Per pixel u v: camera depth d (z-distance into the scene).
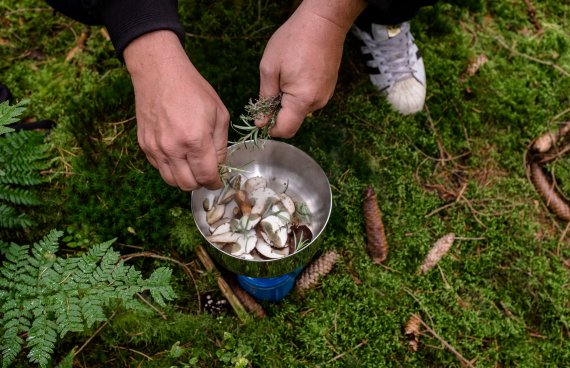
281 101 1.39
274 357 1.69
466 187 2.07
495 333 1.83
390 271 1.89
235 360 1.65
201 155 1.25
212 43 2.15
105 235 1.78
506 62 2.32
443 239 1.94
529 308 1.89
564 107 2.26
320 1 1.31
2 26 2.18
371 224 1.88
